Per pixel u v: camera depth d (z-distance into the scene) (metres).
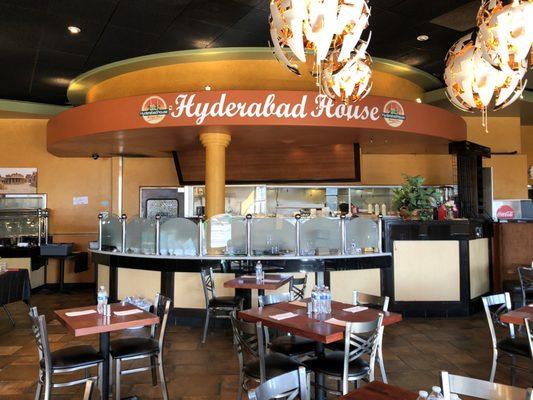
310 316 3.30
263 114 6.28
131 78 7.59
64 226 9.69
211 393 3.70
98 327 3.07
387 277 6.32
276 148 8.40
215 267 5.76
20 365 4.41
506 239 7.23
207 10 5.84
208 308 5.22
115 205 9.72
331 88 4.76
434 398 1.76
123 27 6.27
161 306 3.66
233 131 6.81
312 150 8.30
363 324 2.93
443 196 8.47
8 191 9.55
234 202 9.24
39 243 9.19
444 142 7.87
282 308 3.59
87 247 9.70
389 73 7.93
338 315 3.33
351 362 3.15
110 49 7.01
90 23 6.13
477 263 6.82
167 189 9.81
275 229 5.87
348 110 6.44
